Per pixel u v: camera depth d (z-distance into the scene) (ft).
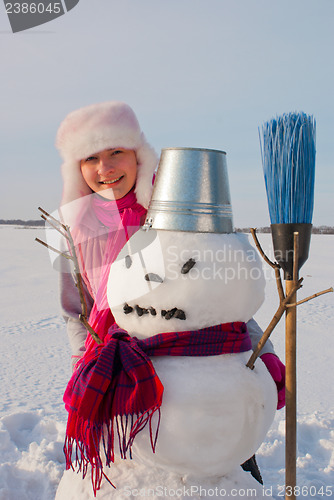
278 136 5.48
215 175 5.64
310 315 25.26
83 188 7.29
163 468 5.32
